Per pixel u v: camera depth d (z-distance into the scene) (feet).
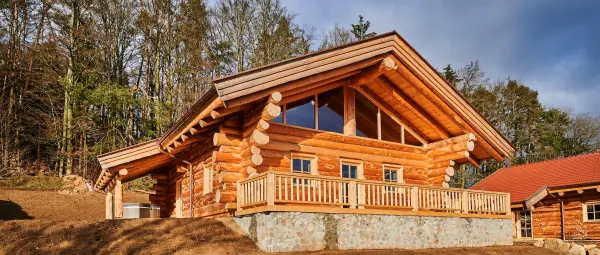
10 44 98.32
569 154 134.41
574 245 47.62
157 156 48.29
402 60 43.09
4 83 95.91
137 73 116.67
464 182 117.60
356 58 39.91
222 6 112.68
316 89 43.73
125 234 33.12
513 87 137.39
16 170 87.61
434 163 50.67
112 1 106.63
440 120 49.08
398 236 39.04
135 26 109.50
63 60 98.73
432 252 37.09
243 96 33.91
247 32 111.75
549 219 61.62
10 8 97.66
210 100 34.65
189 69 106.32
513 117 136.15
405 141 51.55
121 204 46.93
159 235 33.58
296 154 41.91
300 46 113.60
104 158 44.62
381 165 47.57
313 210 34.37
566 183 60.85
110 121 100.53
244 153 38.19
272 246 32.24
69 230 32.96
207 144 44.29
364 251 34.14
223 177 37.55
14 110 98.22
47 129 98.58
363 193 37.91
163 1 109.60
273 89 35.40
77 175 91.66
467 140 47.47
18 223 33.40
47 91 99.76
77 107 96.17
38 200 73.31
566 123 139.54
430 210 42.83
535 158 131.34
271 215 32.60
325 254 31.68
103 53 103.65
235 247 32.58
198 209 47.21
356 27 131.95
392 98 47.96
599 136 136.87
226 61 114.42
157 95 106.52
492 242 46.70
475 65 131.75
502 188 69.46
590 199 57.11
